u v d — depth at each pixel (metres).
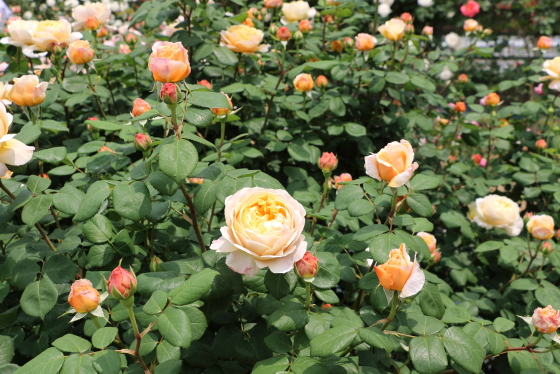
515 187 1.54
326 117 1.36
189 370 0.78
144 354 0.71
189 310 0.71
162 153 0.69
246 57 1.21
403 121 1.30
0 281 0.78
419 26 3.59
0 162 0.70
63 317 0.80
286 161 1.34
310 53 1.26
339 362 0.73
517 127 1.68
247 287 0.75
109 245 0.81
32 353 0.79
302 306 0.72
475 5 2.22
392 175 0.73
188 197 0.78
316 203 1.04
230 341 0.77
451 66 1.54
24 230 0.86
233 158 1.03
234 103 1.21
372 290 0.84
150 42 1.45
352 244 0.87
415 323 0.75
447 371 0.85
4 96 0.84
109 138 1.18
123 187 0.72
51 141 1.19
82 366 0.62
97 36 1.46
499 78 3.04
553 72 1.37
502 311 1.11
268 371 0.66
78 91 1.11
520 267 1.14
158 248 0.89
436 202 1.38
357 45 1.22
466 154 2.19
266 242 0.64
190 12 1.18
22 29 1.05
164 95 0.70
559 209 1.38
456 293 1.14
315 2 2.05
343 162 1.43
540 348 0.88
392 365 0.85
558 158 1.48
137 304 0.79
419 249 0.75
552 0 3.42
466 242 1.35
